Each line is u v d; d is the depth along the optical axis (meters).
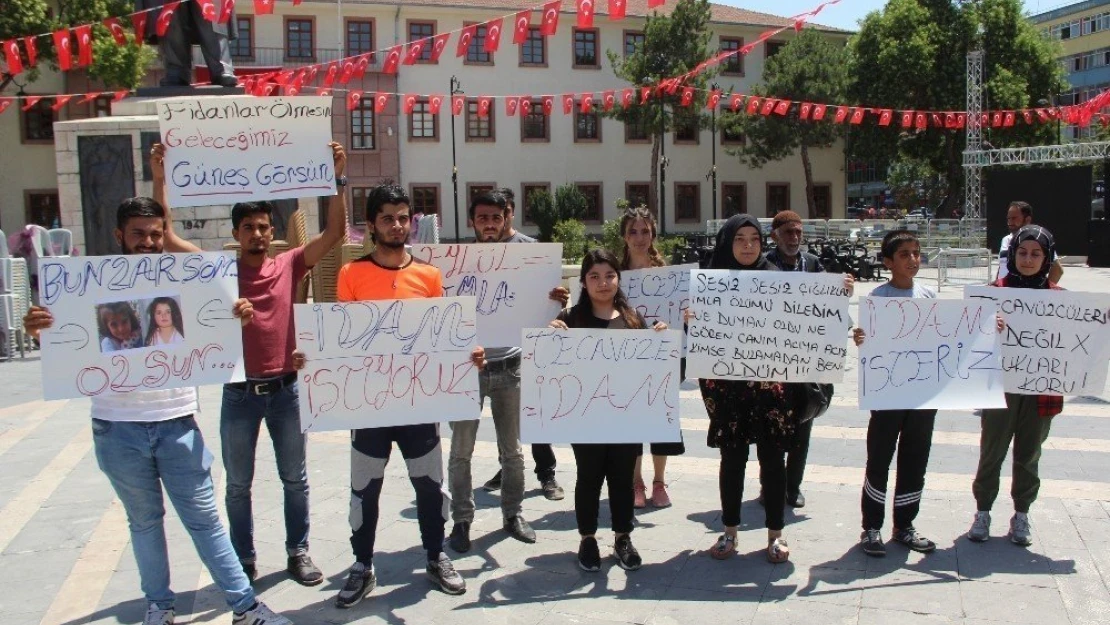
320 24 36.78
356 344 4.13
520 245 4.94
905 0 39.47
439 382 4.21
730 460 4.57
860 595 4.15
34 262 12.55
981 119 30.75
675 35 35.38
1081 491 5.58
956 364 4.60
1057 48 40.53
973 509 5.32
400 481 6.19
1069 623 3.83
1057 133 39.53
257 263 4.28
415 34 38.06
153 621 3.86
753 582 4.34
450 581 4.29
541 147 40.50
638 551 4.79
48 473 6.44
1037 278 4.83
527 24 9.30
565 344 4.40
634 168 42.31
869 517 4.66
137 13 10.91
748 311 4.50
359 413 4.14
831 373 4.48
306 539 4.53
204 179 4.24
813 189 43.94
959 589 4.19
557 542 4.98
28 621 4.05
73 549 4.96
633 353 4.42
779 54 39.09
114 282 3.68
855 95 40.31
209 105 4.23
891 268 4.83
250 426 4.32
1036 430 4.67
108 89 34.00
